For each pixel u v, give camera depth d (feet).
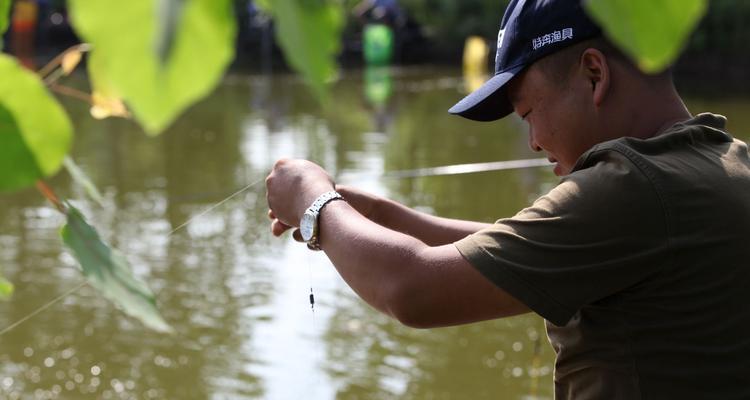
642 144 4.01
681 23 1.01
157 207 19.54
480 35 56.80
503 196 20.48
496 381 12.06
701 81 46.78
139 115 0.97
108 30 0.96
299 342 13.08
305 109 34.32
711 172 3.99
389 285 4.10
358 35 54.65
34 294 14.76
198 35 0.98
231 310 14.21
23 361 12.55
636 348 4.00
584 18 4.17
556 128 4.39
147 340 13.34
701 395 3.96
